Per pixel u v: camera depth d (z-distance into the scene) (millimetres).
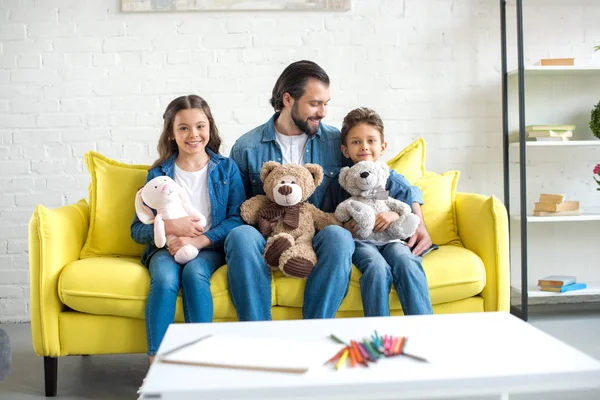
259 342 1290
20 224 3145
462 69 3295
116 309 2057
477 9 3291
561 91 3342
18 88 3123
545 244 3385
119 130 3170
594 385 1146
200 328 1431
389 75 3264
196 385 1089
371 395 1096
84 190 3164
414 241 2279
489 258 2215
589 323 2980
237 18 3193
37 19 3119
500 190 3330
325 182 2486
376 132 2416
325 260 2062
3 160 3133
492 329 1400
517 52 3266
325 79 2467
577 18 3344
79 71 3145
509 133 3281
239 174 2428
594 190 3379
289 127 2521
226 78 3201
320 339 1333
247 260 2049
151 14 3162
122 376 2395
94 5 3137
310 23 3223
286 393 1084
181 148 2357
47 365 2152
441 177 2564
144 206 2244
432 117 3289
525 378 1130
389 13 3254
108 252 2379
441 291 2141
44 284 2082
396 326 1428
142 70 3168
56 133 3146
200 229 2221
